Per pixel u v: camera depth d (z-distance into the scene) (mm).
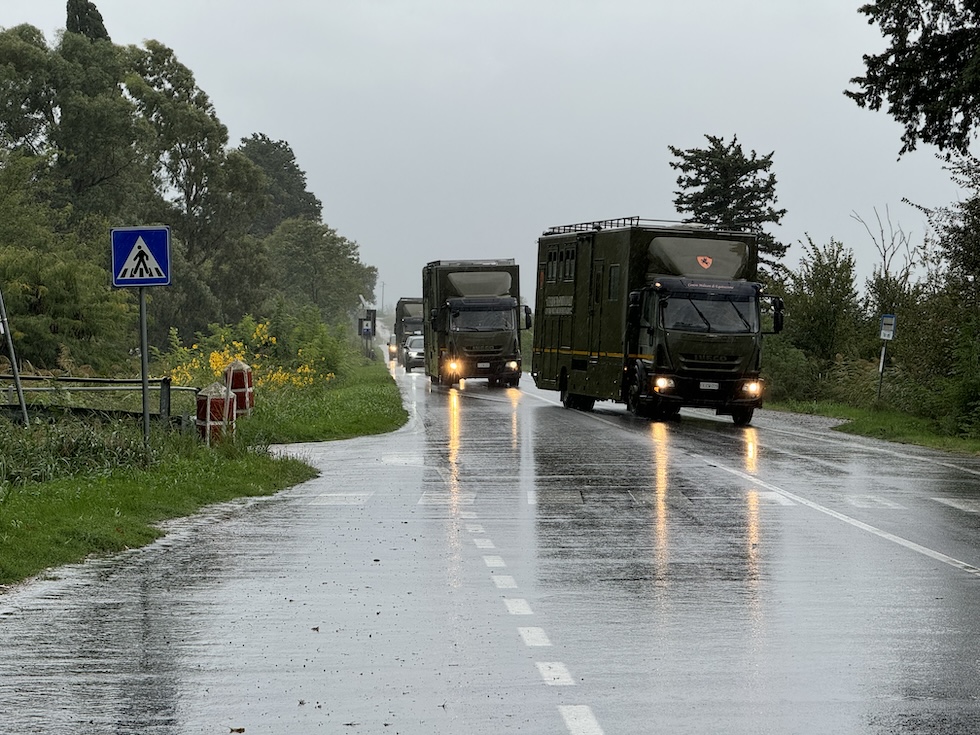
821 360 83312
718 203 130750
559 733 11508
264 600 17859
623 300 61250
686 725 11750
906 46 62875
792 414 70875
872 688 13125
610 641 15352
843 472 37156
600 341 64312
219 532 24562
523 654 14656
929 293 67375
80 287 89375
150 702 12555
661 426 56344
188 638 15445
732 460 40438
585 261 66625
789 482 34125
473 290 95562
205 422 36500
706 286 59250
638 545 23125
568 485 32969
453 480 34062
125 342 94750
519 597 18156
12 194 122062
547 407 70438
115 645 15047
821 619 16688
